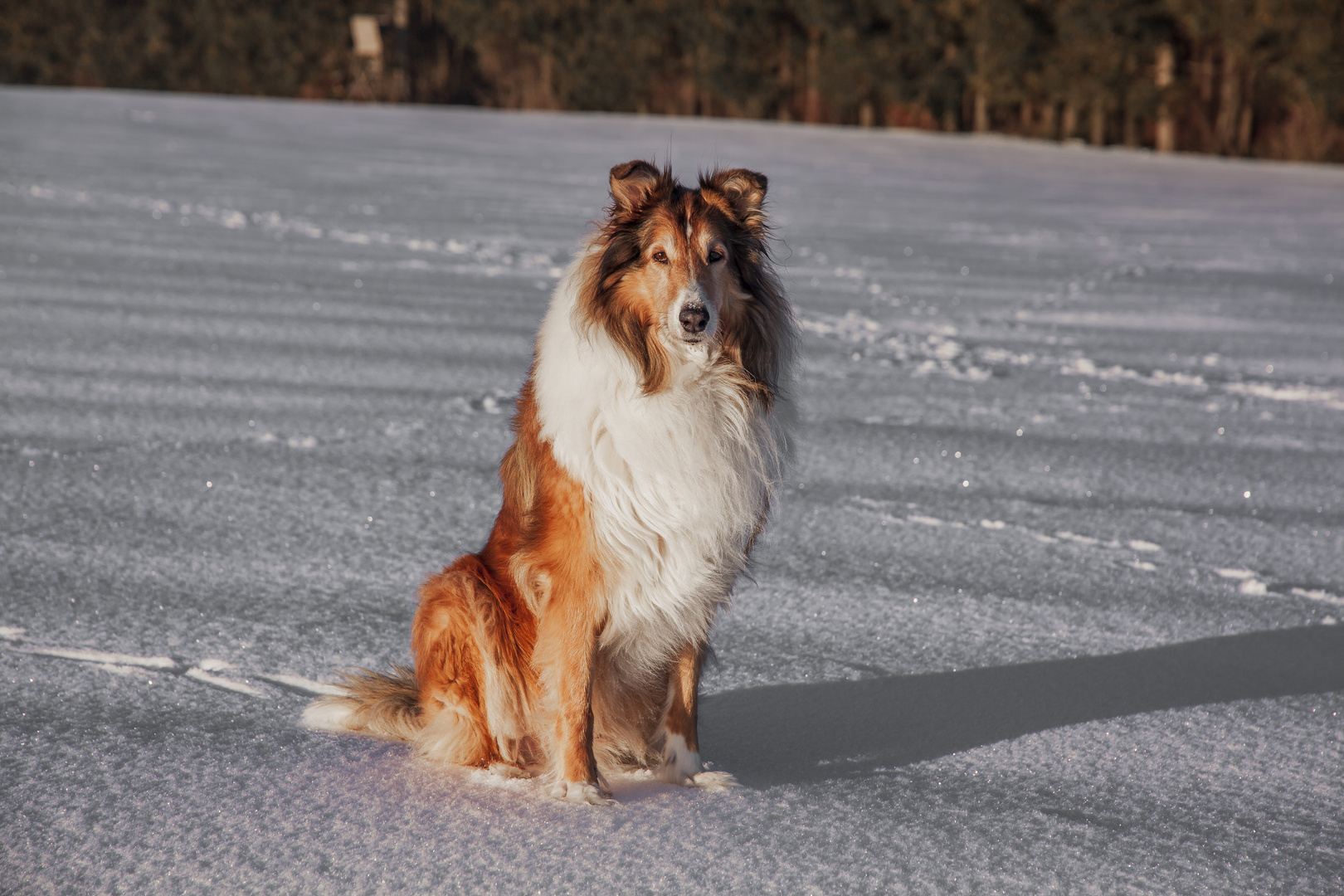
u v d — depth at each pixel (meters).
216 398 7.46
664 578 3.48
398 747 3.65
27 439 6.46
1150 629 4.80
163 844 2.93
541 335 3.69
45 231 12.83
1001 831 3.20
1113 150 39.03
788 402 3.84
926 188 24.31
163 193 16.69
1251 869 3.04
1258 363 9.97
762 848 3.05
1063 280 14.04
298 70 54.53
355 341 9.16
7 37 53.97
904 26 47.66
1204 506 6.35
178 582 4.80
